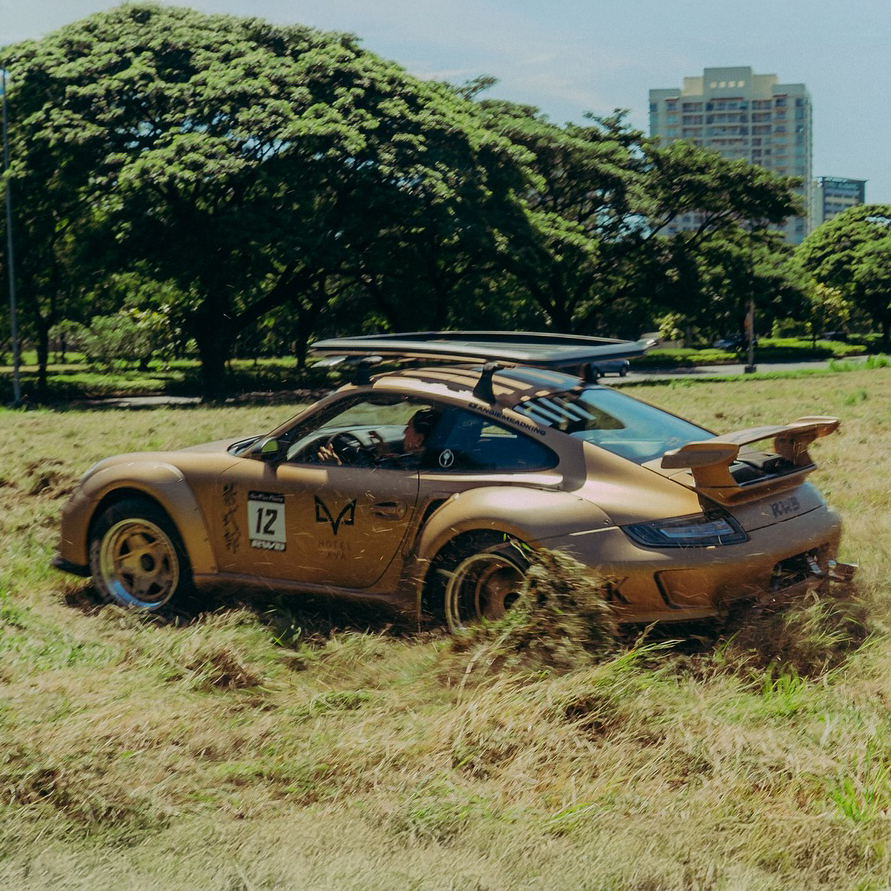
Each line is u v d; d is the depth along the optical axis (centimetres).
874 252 8719
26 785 293
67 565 543
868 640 414
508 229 3788
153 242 3447
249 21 3756
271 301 3897
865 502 732
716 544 402
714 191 5344
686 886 240
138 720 343
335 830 270
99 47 3484
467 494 432
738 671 381
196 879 248
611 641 386
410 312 4809
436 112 3656
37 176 3391
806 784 288
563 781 297
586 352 467
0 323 4569
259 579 490
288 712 360
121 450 1277
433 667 395
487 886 241
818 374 3816
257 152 3350
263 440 514
